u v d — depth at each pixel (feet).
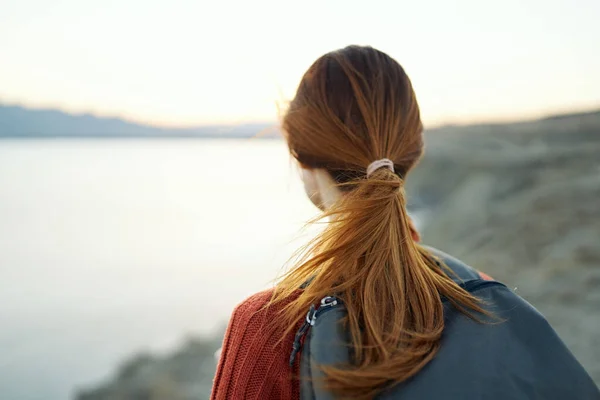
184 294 62.90
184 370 36.99
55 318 55.52
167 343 45.44
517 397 2.83
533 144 87.51
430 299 3.12
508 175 70.69
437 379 2.84
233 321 3.32
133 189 205.16
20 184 219.41
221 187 208.74
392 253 3.12
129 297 62.90
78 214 142.61
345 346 2.90
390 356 2.84
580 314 20.38
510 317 3.13
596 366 15.92
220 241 96.99
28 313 57.67
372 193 3.21
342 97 3.35
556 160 66.74
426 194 110.83
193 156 441.27
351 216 3.13
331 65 3.44
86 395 35.50
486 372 2.88
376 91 3.37
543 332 3.06
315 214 3.60
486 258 35.04
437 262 3.76
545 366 2.94
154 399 33.60
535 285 25.27
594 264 25.75
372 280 3.03
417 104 3.65
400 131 3.46
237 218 126.31
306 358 2.97
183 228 116.06
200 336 42.50
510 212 46.68
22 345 46.85
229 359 3.23
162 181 237.45
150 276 73.41
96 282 71.72
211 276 70.85
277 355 3.09
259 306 3.26
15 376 39.47
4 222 128.88
